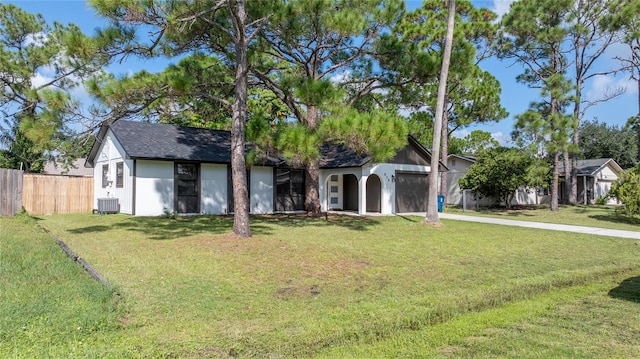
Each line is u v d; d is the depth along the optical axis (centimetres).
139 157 1443
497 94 2252
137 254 747
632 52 2133
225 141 1812
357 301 492
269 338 358
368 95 1619
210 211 1636
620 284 627
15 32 1542
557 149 1795
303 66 1405
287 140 844
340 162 1794
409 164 1892
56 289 476
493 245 958
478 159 2256
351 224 1330
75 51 779
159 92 839
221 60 1124
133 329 377
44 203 1695
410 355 352
